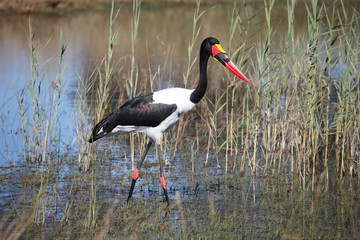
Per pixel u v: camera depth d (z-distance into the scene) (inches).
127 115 352.5
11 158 458.6
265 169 420.2
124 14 1501.0
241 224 321.1
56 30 1203.9
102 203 360.5
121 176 421.4
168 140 519.2
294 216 334.6
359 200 361.7
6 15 1407.5
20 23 1299.2
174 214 343.3
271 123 461.1
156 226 319.9
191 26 1262.3
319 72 402.3
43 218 321.7
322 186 391.5
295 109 429.4
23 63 838.5
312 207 348.5
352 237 299.1
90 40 1076.5
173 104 355.6
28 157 463.2
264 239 299.9
